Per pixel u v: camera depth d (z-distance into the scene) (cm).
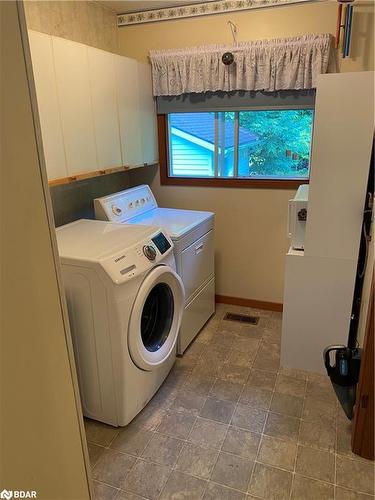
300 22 243
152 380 207
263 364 242
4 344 83
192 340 268
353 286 212
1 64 75
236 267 316
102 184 288
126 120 257
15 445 89
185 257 237
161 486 161
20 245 84
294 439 183
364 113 183
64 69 197
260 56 251
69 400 107
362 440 169
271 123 278
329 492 156
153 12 274
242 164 296
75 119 209
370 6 227
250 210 297
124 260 175
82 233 208
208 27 264
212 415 200
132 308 178
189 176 310
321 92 186
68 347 104
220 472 166
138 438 186
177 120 302
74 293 176
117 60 241
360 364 177
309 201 205
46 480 100
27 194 84
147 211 279
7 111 77
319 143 194
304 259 216
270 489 158
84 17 250
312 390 217
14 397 87
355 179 194
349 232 203
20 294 85
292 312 227
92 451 179
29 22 210
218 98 274
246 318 302
